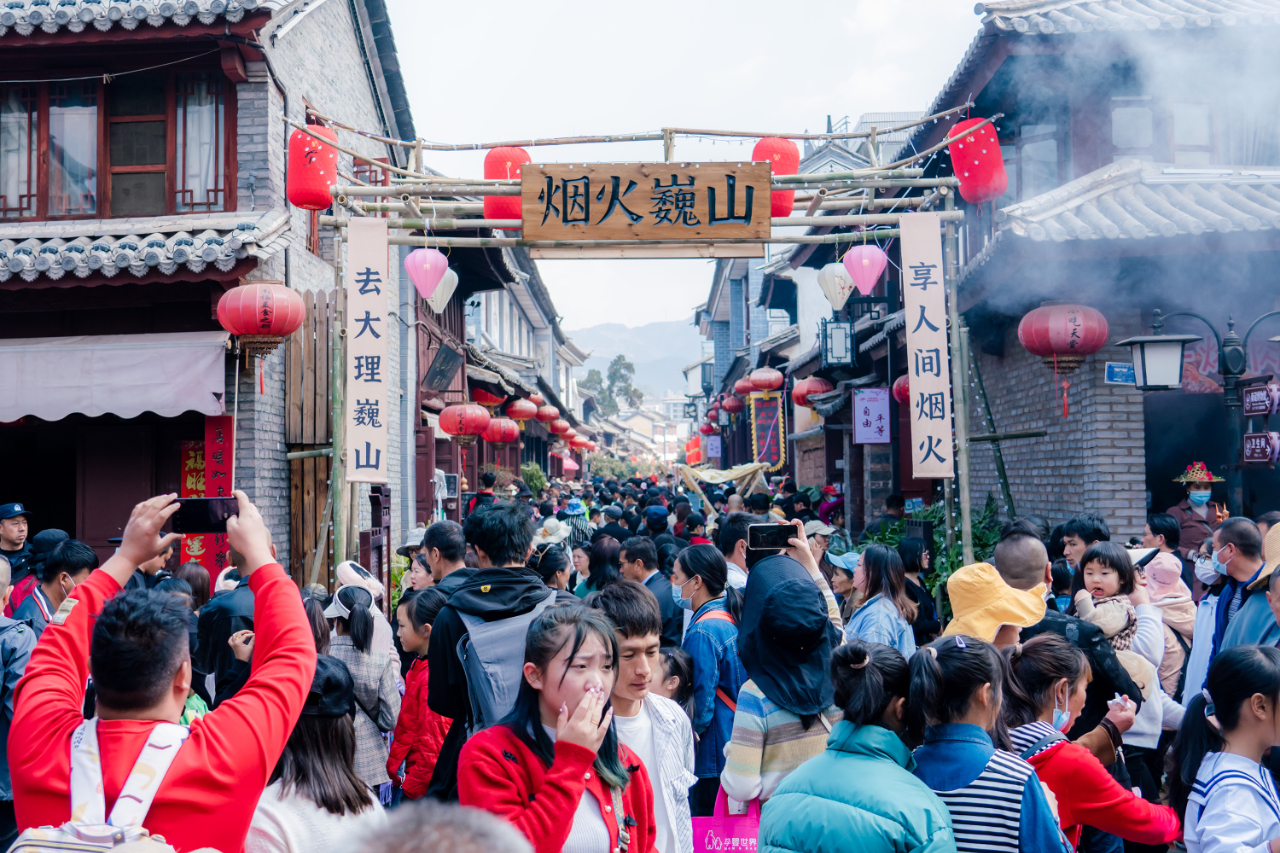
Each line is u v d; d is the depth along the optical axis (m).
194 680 4.18
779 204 7.46
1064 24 8.15
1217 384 7.98
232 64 8.50
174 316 8.38
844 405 15.23
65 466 10.95
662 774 3.12
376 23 12.01
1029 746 2.81
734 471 15.01
